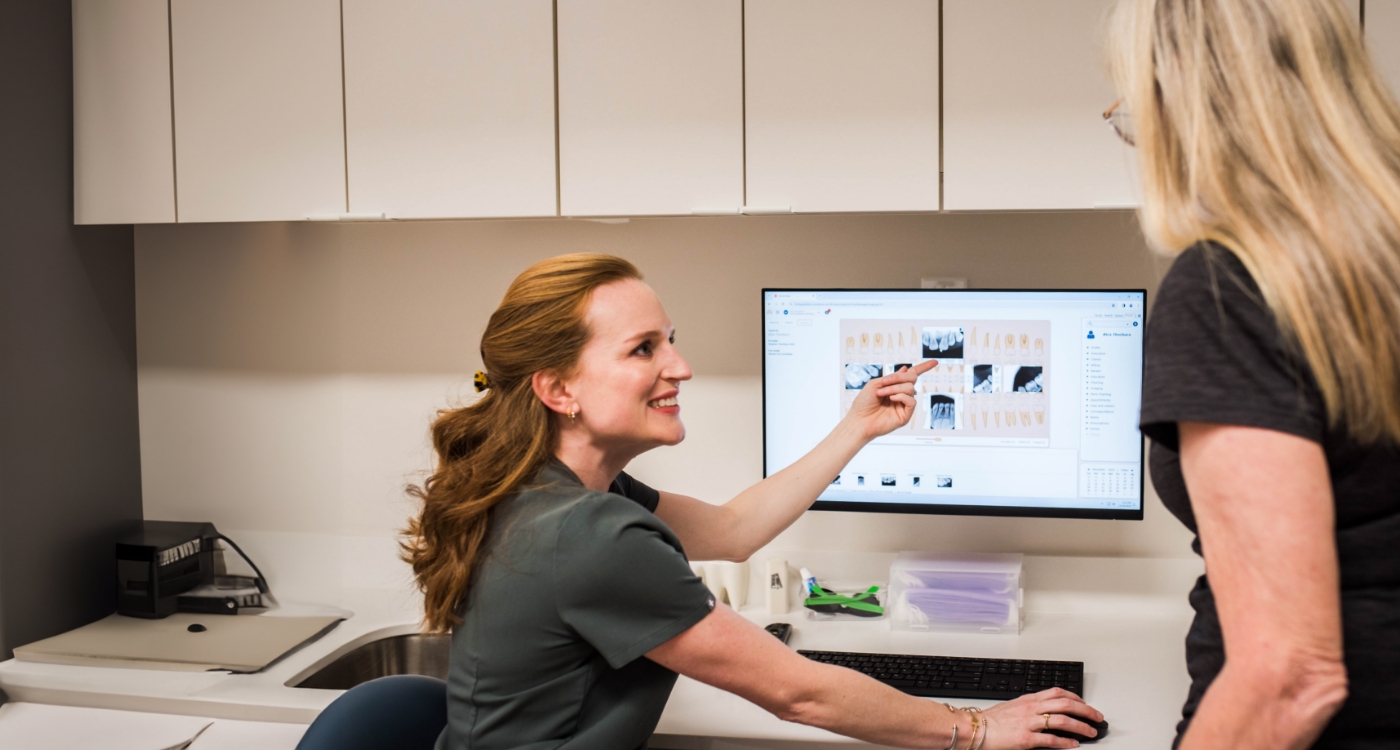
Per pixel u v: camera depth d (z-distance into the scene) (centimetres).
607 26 169
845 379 186
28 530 188
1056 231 191
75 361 202
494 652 111
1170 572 191
